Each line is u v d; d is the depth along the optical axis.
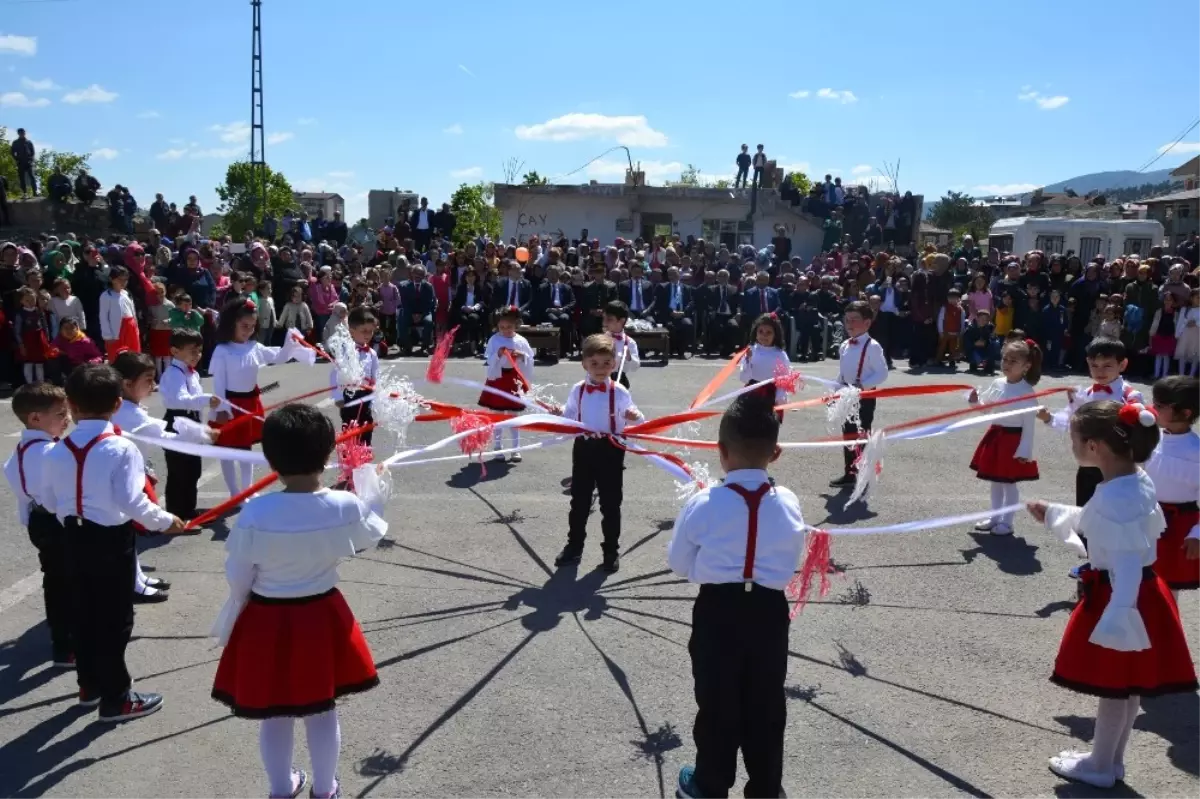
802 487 8.15
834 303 17.17
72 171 39.97
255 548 3.13
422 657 4.75
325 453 3.26
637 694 4.39
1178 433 4.43
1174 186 45.22
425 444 9.59
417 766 3.79
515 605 5.44
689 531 3.25
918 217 26.27
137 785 3.65
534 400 7.53
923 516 7.29
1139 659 3.50
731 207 26.58
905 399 12.62
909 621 5.26
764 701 3.15
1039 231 24.48
